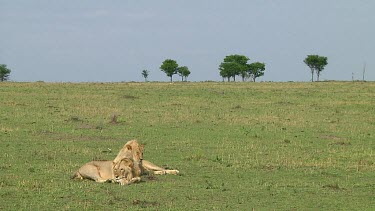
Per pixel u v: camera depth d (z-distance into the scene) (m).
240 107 49.88
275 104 52.44
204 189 19.14
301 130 37.38
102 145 29.44
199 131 35.69
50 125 37.00
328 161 25.70
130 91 60.69
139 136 33.12
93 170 20.12
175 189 19.05
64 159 24.89
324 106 51.31
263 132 35.94
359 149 30.03
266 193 18.81
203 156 26.20
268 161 25.34
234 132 35.56
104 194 18.03
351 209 16.94
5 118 39.59
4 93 55.75
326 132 36.81
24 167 22.66
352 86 70.38
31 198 17.31
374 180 21.62
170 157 26.20
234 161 25.06
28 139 30.89
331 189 19.72
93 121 39.53
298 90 65.00
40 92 57.72
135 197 17.72
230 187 19.58
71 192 18.19
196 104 51.34
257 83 77.75
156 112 45.31
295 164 24.66
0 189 18.45
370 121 42.66
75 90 60.53
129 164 19.88
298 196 18.52
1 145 28.56
